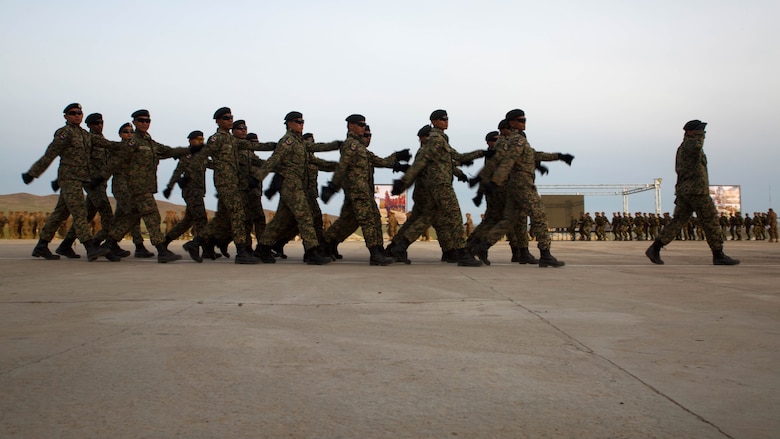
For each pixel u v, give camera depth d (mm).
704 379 2689
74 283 6336
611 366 2914
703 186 9250
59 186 9758
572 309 4609
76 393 2479
